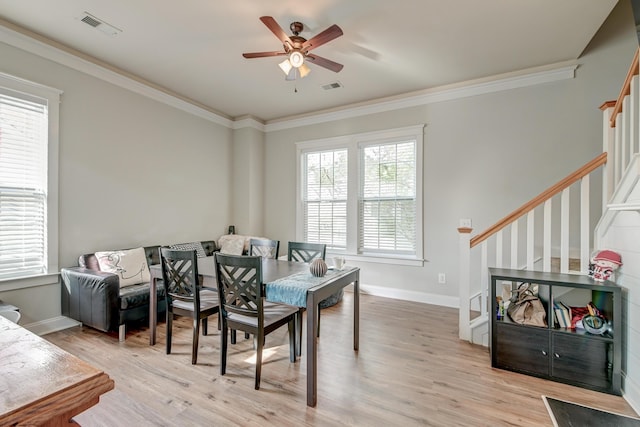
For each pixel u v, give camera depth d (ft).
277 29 7.77
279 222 17.39
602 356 6.84
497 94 12.14
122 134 11.87
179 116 14.20
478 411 6.12
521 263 11.65
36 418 1.63
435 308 12.72
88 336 9.62
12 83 8.98
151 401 6.37
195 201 15.05
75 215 10.48
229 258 7.02
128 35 9.45
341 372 7.59
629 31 10.24
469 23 8.71
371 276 14.73
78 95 10.52
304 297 6.49
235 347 9.00
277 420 5.83
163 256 8.41
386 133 14.26
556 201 11.17
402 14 8.34
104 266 10.29
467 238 9.48
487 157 12.33
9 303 9.00
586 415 5.98
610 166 7.86
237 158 17.19
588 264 8.01
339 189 15.76
